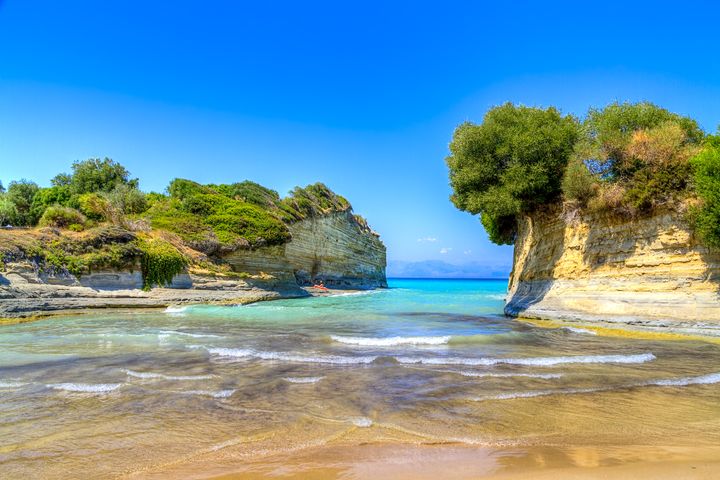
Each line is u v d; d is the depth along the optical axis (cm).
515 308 2331
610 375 920
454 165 2392
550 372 947
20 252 2478
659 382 862
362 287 7488
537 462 488
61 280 2619
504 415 672
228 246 4025
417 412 686
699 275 1598
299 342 1330
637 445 548
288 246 5588
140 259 3077
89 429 614
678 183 1691
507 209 2197
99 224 3416
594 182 1955
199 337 1441
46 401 738
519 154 2198
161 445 559
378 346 1276
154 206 4447
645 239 1775
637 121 2002
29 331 1634
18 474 477
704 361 1074
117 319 2147
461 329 1688
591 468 463
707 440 567
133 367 984
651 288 1712
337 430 611
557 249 2300
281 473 470
